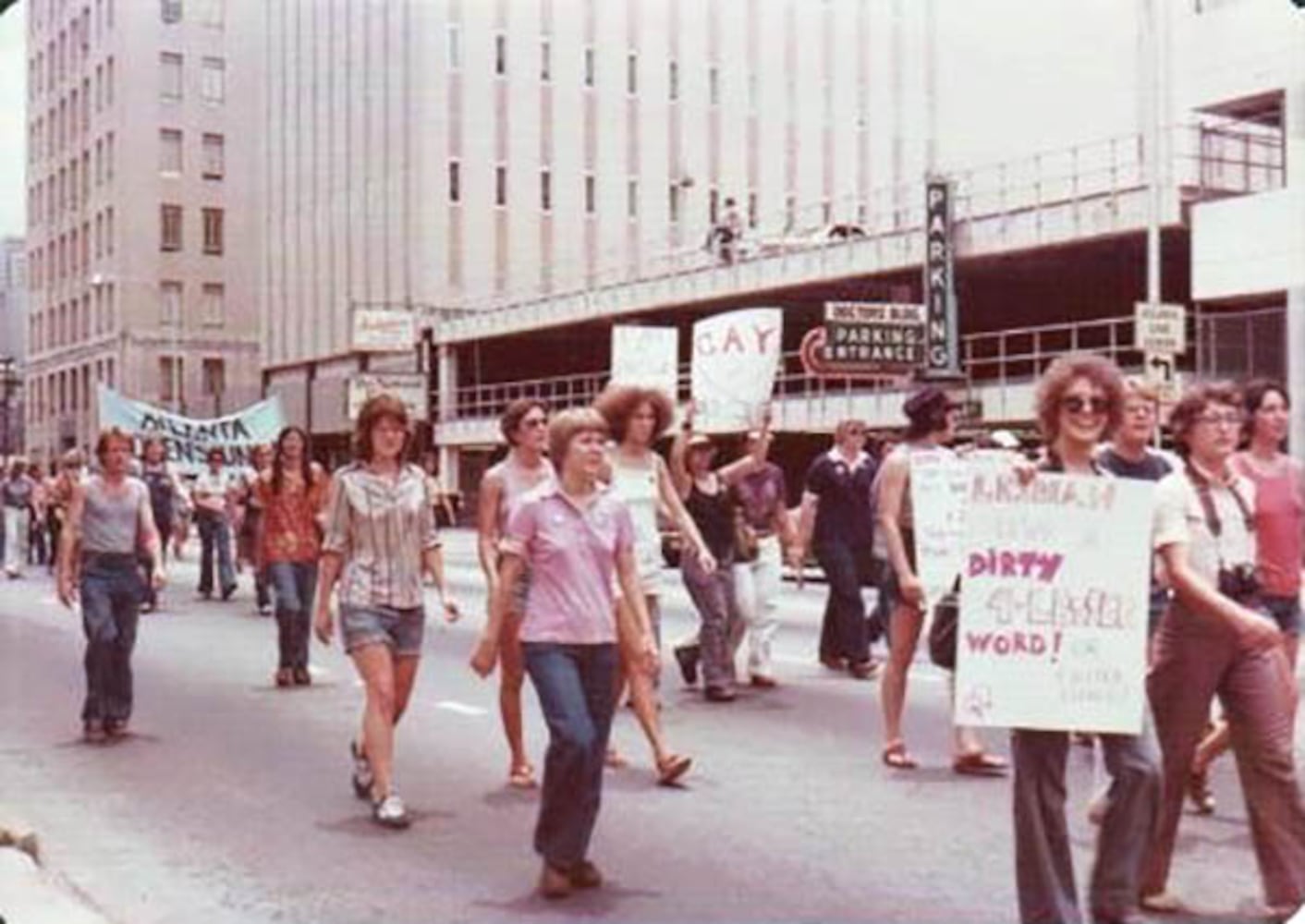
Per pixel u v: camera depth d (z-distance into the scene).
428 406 50.62
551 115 51.75
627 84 52.03
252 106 56.91
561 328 46.25
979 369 35.44
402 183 51.09
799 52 50.91
